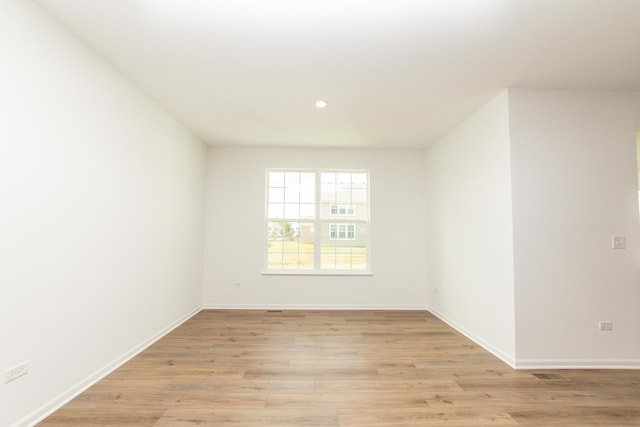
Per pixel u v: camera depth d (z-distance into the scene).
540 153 3.04
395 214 5.30
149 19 2.12
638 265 2.98
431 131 4.43
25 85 1.92
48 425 1.98
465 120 3.97
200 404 2.25
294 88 3.14
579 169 3.04
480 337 3.56
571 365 2.92
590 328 2.95
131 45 2.43
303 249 5.41
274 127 4.30
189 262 4.55
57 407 2.17
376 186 5.32
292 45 2.41
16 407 1.88
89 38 2.34
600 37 2.28
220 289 5.15
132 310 3.11
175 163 4.03
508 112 3.06
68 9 2.03
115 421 2.03
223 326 4.17
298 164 5.30
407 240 5.28
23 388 1.92
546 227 3.00
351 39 2.33
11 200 1.84
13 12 1.84
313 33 2.27
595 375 2.77
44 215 2.06
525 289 2.96
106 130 2.67
